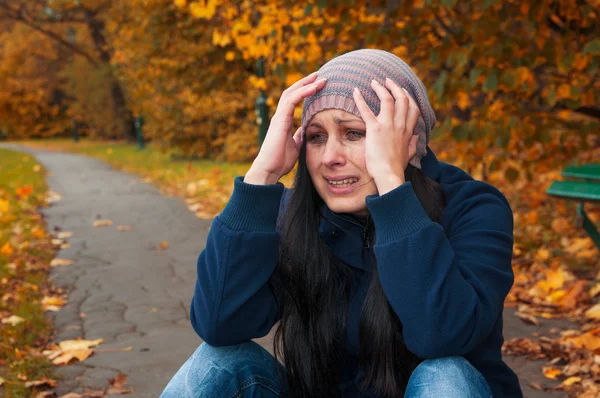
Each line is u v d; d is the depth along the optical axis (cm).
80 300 493
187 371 180
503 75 448
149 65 1496
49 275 569
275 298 187
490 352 175
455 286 158
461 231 175
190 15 1270
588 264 516
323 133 181
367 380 173
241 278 177
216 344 179
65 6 3338
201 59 1411
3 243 670
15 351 366
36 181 1397
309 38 539
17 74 4341
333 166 177
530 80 462
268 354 187
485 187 183
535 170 552
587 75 500
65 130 5012
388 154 169
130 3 1441
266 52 595
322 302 181
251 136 1504
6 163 2116
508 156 593
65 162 2188
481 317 159
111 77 3312
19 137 4884
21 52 4038
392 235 162
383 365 170
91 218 877
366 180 176
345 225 183
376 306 170
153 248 676
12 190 1188
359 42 549
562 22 512
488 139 490
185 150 1723
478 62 481
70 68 3903
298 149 193
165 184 1265
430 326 156
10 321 413
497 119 486
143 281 546
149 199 1052
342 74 176
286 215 189
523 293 467
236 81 1459
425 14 484
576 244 558
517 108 500
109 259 628
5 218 822
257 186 178
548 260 533
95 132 4178
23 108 4628
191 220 834
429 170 190
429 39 531
